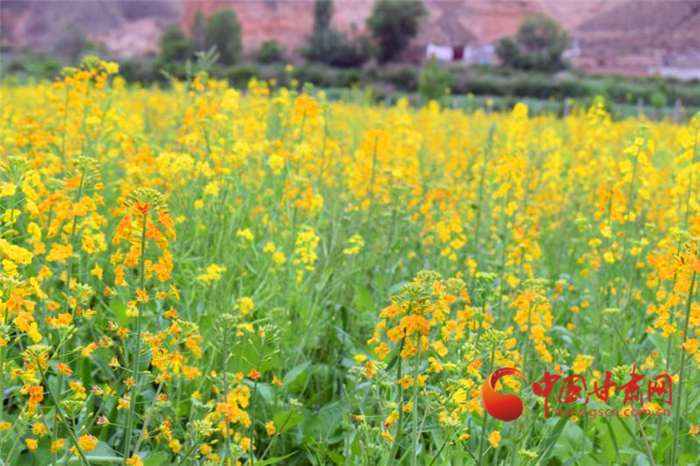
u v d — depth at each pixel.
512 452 3.29
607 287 4.95
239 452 3.12
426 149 8.51
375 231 6.30
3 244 2.76
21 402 3.68
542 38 46.31
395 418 2.90
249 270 5.03
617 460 3.61
